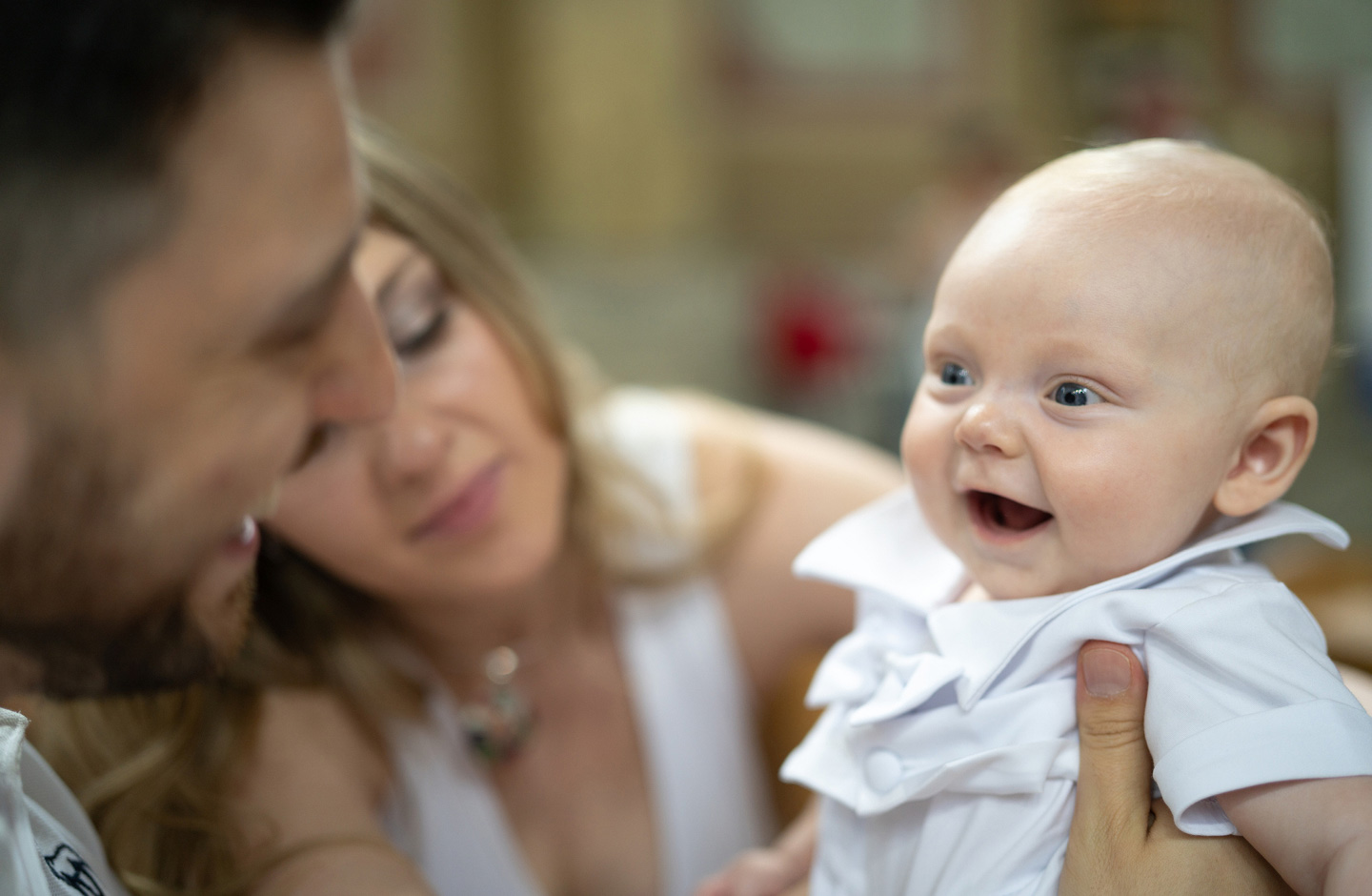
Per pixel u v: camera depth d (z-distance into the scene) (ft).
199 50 1.57
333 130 1.77
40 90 1.49
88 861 2.80
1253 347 2.38
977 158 18.53
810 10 23.82
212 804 3.42
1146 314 2.36
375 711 4.11
